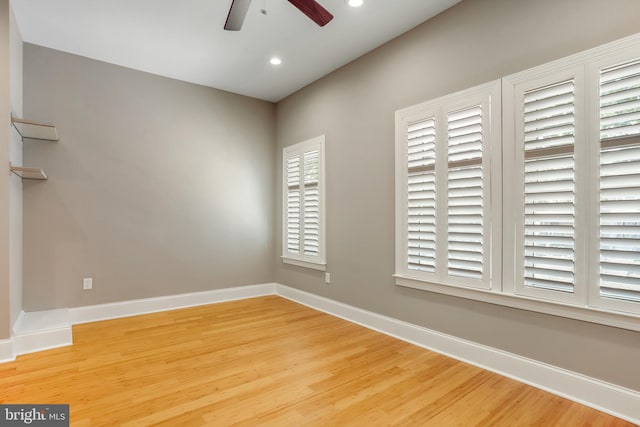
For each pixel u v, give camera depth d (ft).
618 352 6.16
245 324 11.44
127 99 12.50
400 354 8.93
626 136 6.06
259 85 14.23
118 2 8.65
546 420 6.03
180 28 9.90
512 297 7.54
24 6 8.78
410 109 9.80
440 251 9.02
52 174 11.09
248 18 9.36
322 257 13.12
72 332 10.50
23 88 10.62
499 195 7.81
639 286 5.91
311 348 9.34
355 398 6.73
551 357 7.00
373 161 11.07
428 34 9.39
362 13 9.10
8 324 8.43
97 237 11.89
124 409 6.29
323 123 13.25
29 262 10.71
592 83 6.43
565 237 6.77
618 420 6.01
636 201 5.92
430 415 6.17
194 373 7.78
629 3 6.04
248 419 6.01
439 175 9.03
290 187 15.15
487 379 7.52
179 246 13.64
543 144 7.11
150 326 11.18
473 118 8.29
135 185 12.67
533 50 7.27
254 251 15.65
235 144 15.12
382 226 10.73
